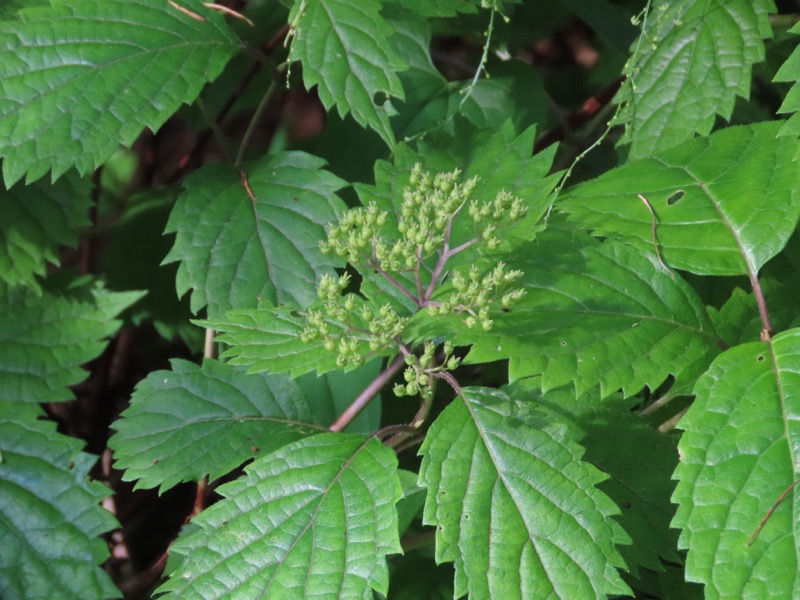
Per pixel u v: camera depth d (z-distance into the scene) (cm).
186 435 73
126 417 74
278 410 74
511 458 68
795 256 78
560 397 73
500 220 71
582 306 70
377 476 69
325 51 75
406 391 69
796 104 70
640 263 71
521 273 69
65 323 81
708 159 73
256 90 92
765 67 84
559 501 68
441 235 72
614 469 72
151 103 76
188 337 85
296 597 68
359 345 71
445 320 69
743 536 66
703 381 68
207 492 79
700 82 78
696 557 66
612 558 67
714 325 72
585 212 73
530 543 68
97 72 76
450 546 67
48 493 77
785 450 67
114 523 77
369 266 71
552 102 85
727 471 67
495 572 67
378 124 74
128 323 89
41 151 75
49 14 77
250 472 69
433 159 75
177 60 77
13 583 76
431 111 83
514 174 75
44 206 81
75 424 90
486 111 83
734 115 86
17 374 79
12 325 80
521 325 69
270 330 71
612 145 86
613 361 69
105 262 86
